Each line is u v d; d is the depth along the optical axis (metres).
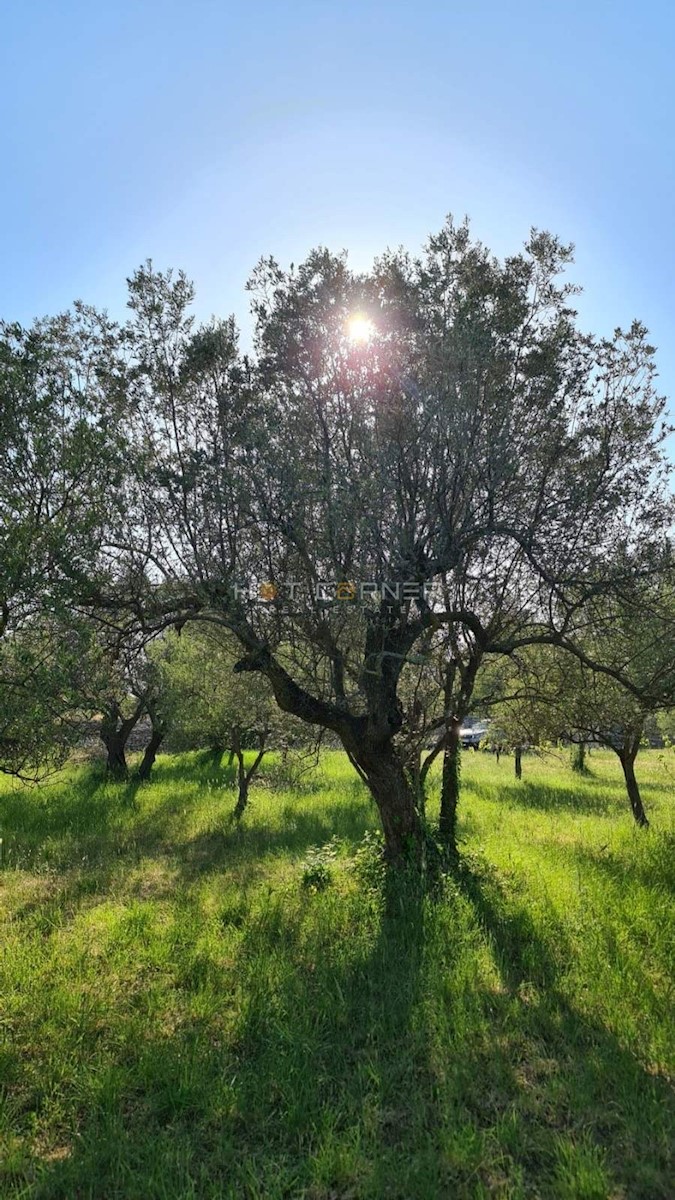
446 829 8.39
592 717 10.53
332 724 7.60
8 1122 3.87
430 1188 3.22
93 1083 4.12
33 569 4.95
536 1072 4.20
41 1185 3.37
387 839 7.87
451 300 6.52
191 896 7.57
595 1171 3.27
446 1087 4.02
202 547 6.26
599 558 7.30
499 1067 4.18
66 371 6.17
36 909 7.35
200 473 5.90
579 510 7.00
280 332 6.30
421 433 6.32
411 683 9.01
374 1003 5.00
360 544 6.14
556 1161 3.43
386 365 6.29
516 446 6.83
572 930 6.13
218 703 11.85
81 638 5.41
